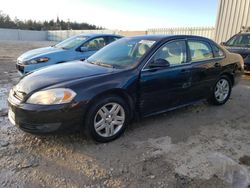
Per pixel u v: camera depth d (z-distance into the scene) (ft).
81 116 9.71
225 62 15.70
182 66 13.00
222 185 7.92
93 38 24.06
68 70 11.43
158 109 12.50
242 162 9.28
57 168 8.71
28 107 9.27
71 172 8.49
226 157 9.61
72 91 9.51
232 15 39.24
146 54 11.78
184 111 15.10
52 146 10.22
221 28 41.24
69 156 9.50
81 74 10.70
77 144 10.43
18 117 9.63
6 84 21.27
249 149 10.36
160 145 10.53
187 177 8.32
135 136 11.37
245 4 37.24
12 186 7.68
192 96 14.05
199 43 14.39
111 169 8.71
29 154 9.57
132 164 9.05
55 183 7.89
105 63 12.47
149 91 11.71
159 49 12.16
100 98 10.21
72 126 9.66
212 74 14.87
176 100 13.16
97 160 9.27
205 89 14.76
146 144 10.60
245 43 28.19
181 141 10.97
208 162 9.23
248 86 22.53
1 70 28.63
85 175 8.34
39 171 8.50
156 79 11.82
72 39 25.17
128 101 11.18
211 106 16.22
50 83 9.89
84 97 9.63
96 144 10.47
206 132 12.03
